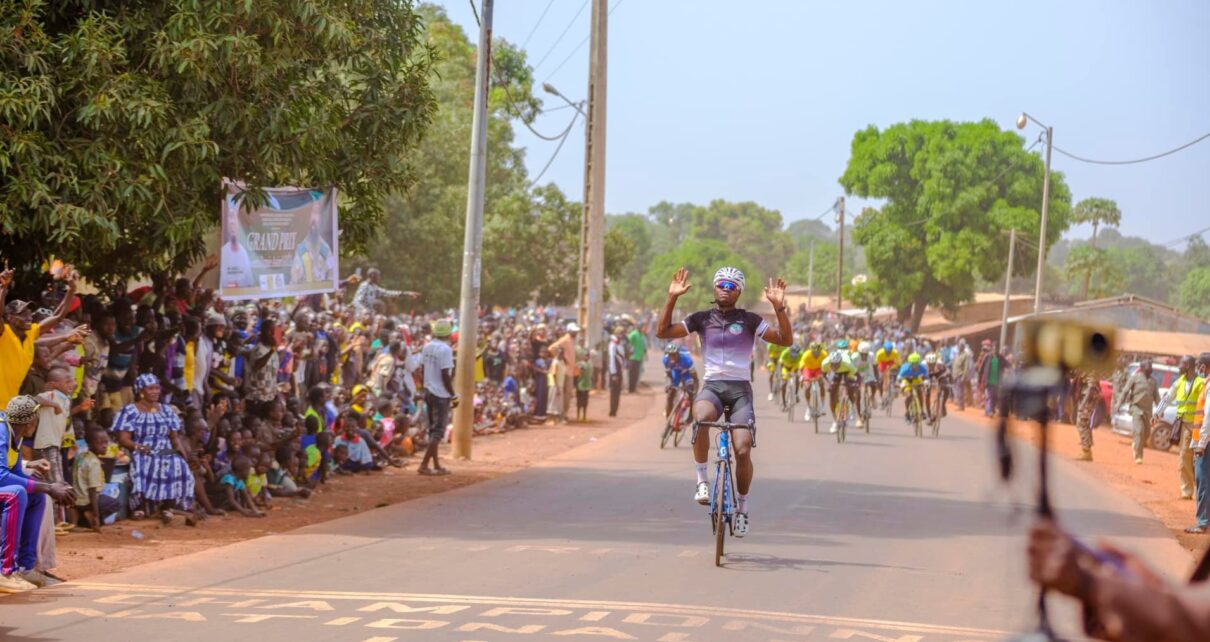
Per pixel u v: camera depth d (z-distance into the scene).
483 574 9.29
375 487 15.20
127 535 10.97
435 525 11.97
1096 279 69.50
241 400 13.71
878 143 64.94
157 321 12.98
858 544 11.30
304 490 13.91
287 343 15.50
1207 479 13.58
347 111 14.30
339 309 21.62
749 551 10.70
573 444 21.75
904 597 8.79
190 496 11.98
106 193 11.14
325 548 10.46
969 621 7.99
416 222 40.00
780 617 7.94
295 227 14.17
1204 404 14.64
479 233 18.45
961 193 61.97
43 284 13.09
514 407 24.52
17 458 8.88
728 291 10.05
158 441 11.84
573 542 10.98
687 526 12.22
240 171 12.85
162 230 11.70
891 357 30.03
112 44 11.42
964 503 14.70
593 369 34.16
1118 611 2.09
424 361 16.59
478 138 18.66
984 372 35.81
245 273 13.56
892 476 17.53
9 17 10.82
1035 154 62.34
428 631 7.29
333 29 12.42
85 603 8.02
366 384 18.69
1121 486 18.45
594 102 31.89
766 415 30.27
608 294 51.94
